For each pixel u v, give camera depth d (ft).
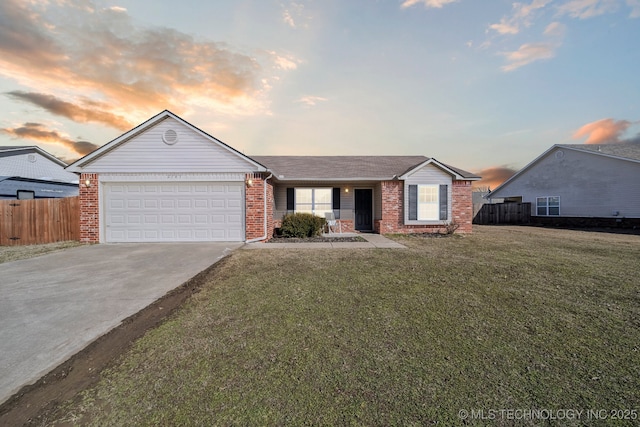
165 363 9.12
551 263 23.29
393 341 10.39
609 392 7.50
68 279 19.04
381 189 45.80
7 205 34.76
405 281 18.16
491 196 85.46
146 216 34.99
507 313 12.99
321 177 45.42
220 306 14.06
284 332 11.19
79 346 10.34
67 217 35.81
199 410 6.96
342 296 15.38
